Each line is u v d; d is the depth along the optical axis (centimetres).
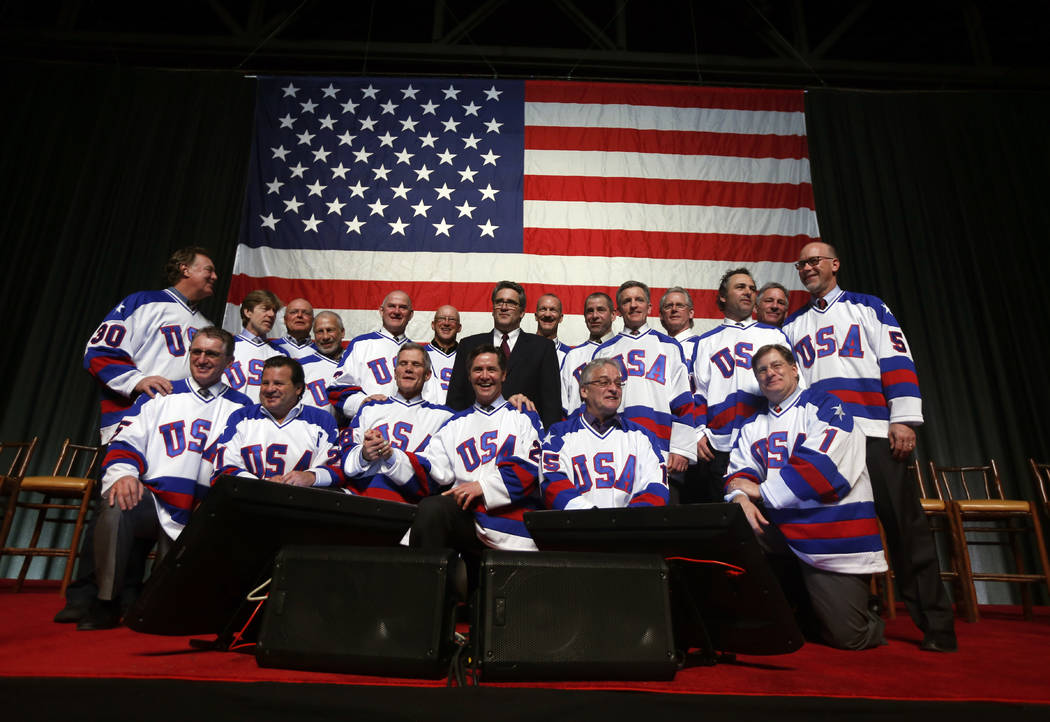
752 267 609
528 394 412
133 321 372
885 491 308
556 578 192
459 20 762
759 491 299
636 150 641
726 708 160
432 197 622
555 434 339
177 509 311
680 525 208
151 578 208
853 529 283
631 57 724
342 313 584
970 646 298
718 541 205
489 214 618
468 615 289
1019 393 618
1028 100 709
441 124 646
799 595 312
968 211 669
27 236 636
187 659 216
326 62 735
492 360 347
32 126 667
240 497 197
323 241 604
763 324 412
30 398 589
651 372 426
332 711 149
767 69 727
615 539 220
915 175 678
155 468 313
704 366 420
